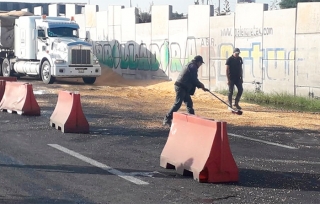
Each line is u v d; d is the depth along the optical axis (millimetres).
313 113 19219
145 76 33156
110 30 36688
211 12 27844
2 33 32625
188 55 29328
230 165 8977
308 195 8305
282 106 21688
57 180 9000
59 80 32562
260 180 9180
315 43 21719
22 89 17312
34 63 30516
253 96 23703
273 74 23906
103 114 17469
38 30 30141
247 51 25312
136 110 18734
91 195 8117
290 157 11219
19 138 12859
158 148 11883
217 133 8914
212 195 8195
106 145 12141
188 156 9367
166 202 7812
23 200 7793
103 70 35719
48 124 15016
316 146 12531
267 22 24109
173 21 30469
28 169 9750
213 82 27484
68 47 28688
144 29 33125
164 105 20578
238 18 25703
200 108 19781
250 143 12734
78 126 13719
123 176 9320
